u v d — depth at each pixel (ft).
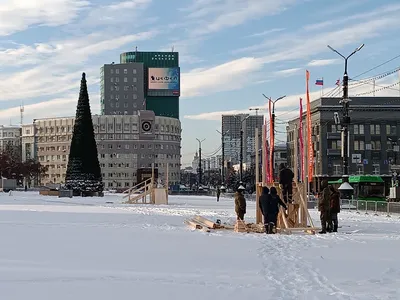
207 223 89.56
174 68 651.66
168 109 650.43
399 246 64.23
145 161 565.94
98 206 177.17
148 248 61.93
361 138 343.26
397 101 347.77
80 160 263.90
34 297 34.78
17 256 54.75
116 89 622.95
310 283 39.58
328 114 343.46
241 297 34.60
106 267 47.80
